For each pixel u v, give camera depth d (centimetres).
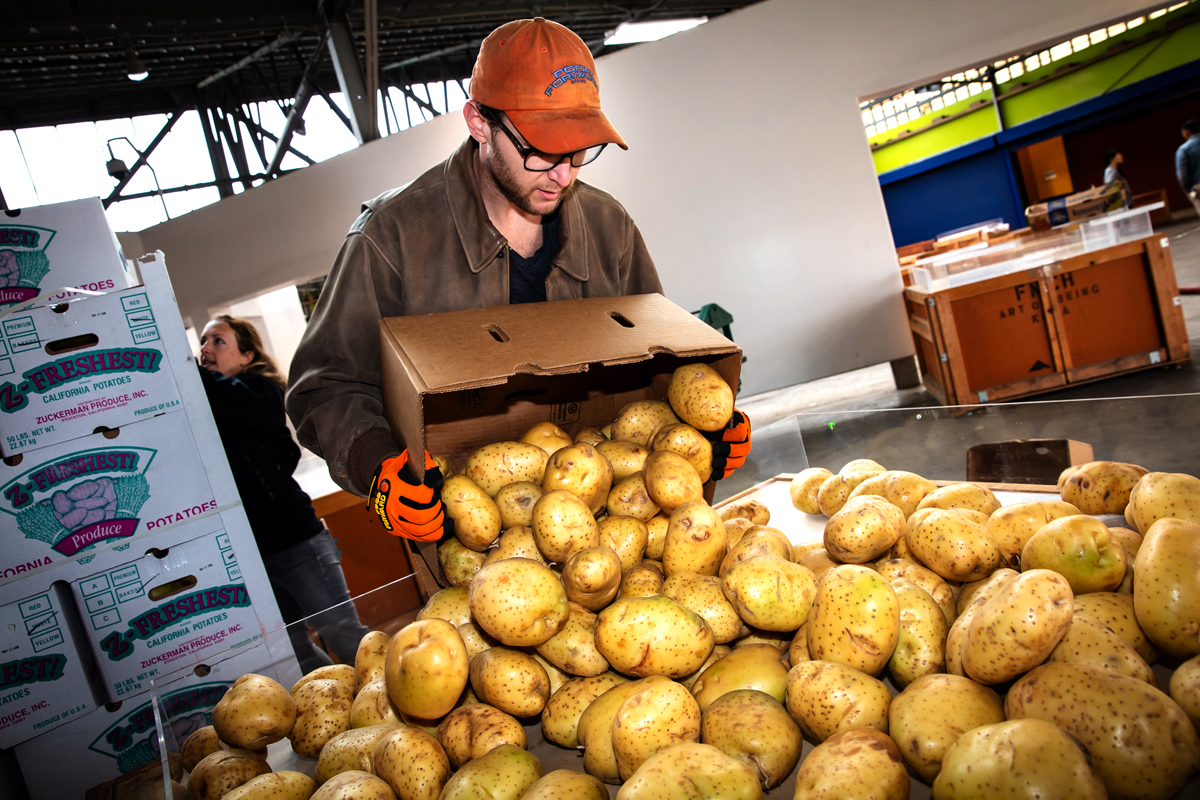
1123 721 68
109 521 155
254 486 235
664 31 1002
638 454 130
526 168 122
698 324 120
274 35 736
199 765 101
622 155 570
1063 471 125
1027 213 629
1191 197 892
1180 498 97
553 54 119
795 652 99
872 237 570
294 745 110
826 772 74
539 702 101
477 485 121
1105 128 1530
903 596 99
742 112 563
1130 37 1328
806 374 589
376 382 138
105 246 164
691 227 577
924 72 547
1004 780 66
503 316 116
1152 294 417
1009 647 78
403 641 95
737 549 116
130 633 157
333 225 583
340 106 946
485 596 100
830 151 563
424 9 723
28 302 150
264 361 282
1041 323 425
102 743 156
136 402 158
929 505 125
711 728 87
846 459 163
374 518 358
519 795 85
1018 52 536
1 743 147
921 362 537
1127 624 86
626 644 95
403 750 93
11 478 147
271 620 170
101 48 652
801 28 551
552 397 140
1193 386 382
